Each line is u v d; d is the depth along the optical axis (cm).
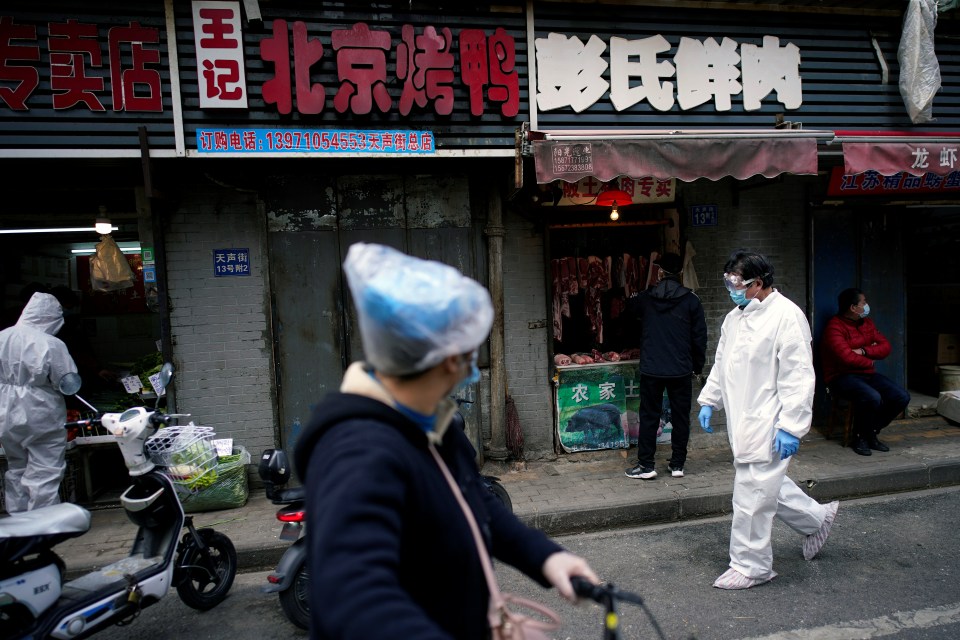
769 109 569
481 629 119
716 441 626
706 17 550
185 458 332
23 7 442
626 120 539
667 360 520
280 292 525
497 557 147
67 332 590
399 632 88
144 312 662
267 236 523
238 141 468
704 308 621
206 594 362
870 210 660
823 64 579
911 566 380
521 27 515
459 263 552
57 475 441
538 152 457
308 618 323
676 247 608
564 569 135
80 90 450
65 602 283
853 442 593
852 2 568
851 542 419
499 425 568
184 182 513
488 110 512
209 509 493
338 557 94
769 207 633
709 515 491
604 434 599
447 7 501
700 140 477
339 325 535
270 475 322
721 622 324
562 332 634
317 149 480
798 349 337
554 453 592
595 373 594
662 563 400
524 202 573
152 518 329
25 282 638
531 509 468
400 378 116
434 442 121
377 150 489
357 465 103
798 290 645
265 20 473
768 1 555
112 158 461
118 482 567
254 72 475
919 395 743
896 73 596
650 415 529
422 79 494
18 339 424
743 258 351
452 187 547
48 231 586
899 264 673
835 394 604
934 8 571
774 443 346
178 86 462
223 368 526
